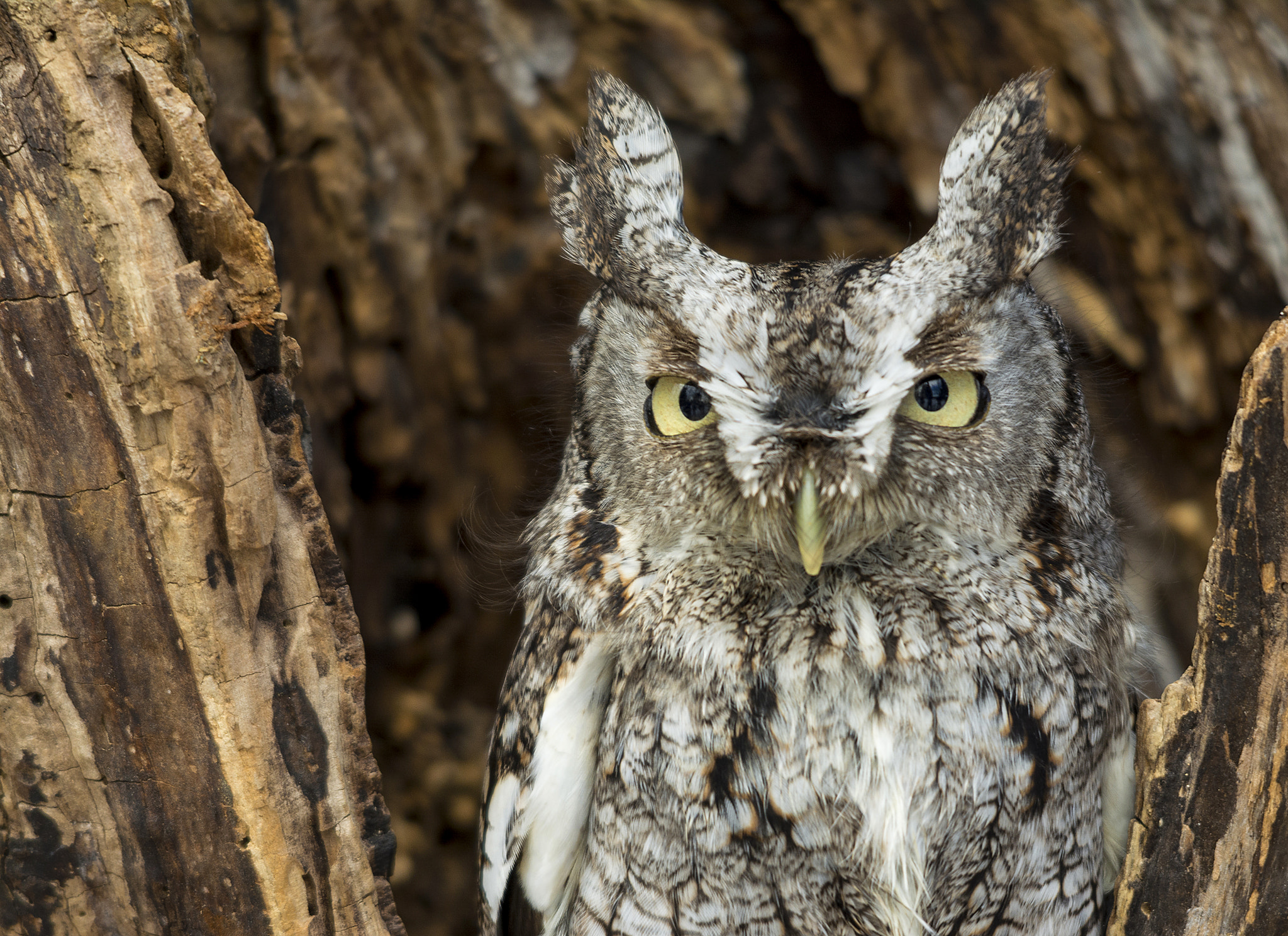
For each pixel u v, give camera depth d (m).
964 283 2.65
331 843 2.66
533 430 2.78
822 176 3.01
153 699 2.65
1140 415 2.79
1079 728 2.66
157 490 2.64
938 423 2.65
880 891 2.66
